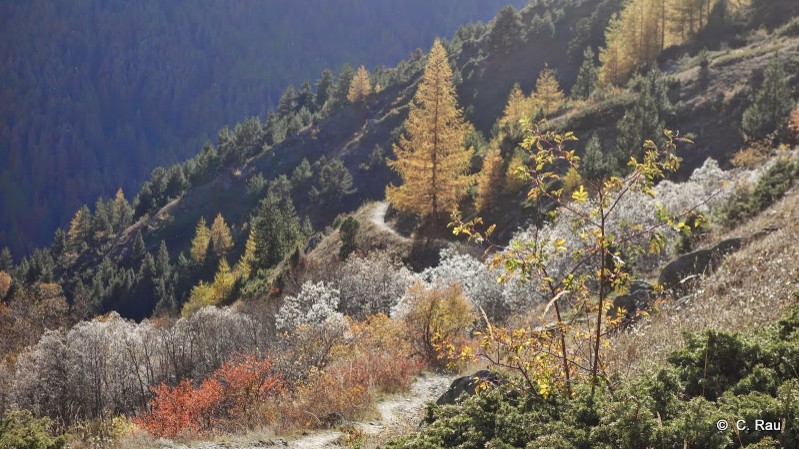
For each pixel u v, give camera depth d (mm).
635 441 4695
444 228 46594
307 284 27172
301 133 130375
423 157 46500
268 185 122312
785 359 5523
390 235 48312
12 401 25375
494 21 137875
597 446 4828
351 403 12211
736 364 5824
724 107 47906
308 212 101250
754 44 60594
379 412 12211
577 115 54625
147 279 97062
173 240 121062
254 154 137250
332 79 160500
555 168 45406
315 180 112438
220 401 14469
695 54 65438
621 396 5254
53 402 25328
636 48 71188
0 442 6652
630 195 20812
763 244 11859
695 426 4570
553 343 6133
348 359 16734
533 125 6090
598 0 117750
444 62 46438
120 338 29172
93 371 26266
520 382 6230
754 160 37406
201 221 100562
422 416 10609
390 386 14430
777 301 8102
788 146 34812
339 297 28609
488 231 6059
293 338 21328
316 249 52656
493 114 104625
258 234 70750
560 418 5445
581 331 6223
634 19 71062
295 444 9867
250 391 14500
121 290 95812
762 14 67375
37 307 52438
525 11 129875
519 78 109500
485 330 6254
